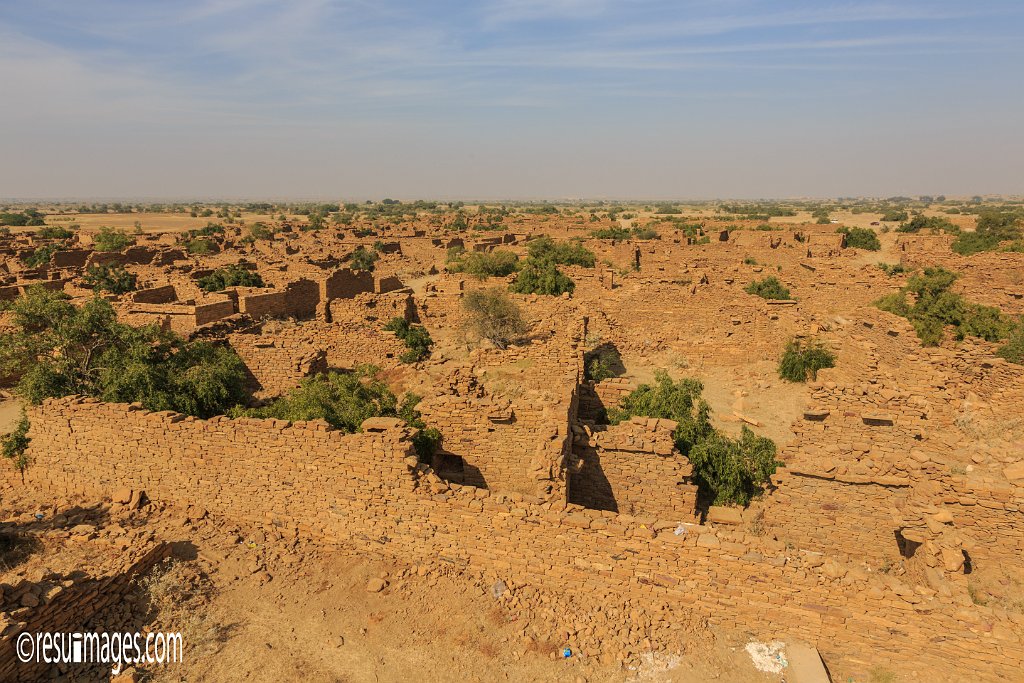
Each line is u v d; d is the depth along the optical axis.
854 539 17.38
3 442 20.03
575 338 36.12
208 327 37.28
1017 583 14.03
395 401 24.00
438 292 56.56
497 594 14.35
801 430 20.42
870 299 48.19
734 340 40.50
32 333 28.03
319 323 43.44
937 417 20.80
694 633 13.06
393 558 15.80
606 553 13.98
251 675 12.13
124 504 18.33
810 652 12.48
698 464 19.66
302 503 16.81
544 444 17.59
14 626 11.42
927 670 12.07
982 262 54.88
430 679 12.18
